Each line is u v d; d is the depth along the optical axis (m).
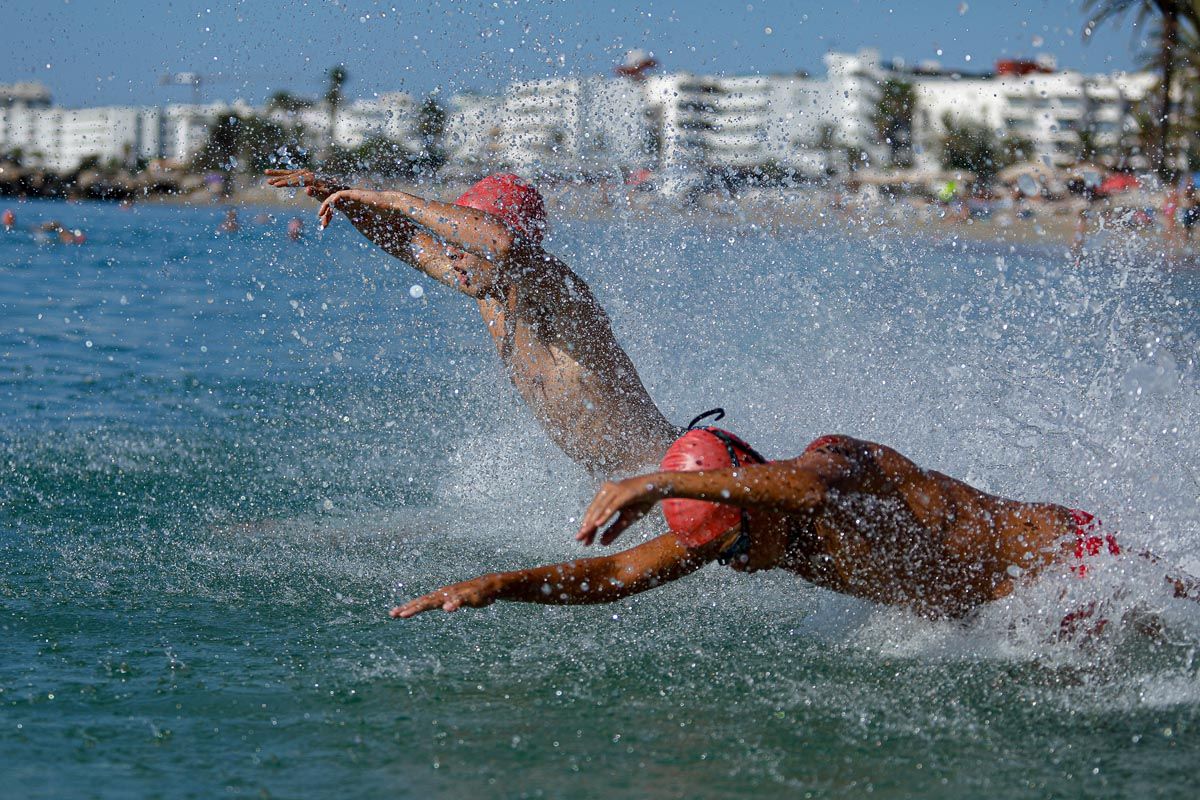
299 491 8.10
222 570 6.28
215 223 41.44
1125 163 29.28
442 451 9.29
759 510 4.18
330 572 6.25
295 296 20.77
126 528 7.12
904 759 4.02
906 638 5.00
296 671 4.80
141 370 13.18
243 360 14.04
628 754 4.05
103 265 25.52
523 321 6.57
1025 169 28.72
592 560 4.41
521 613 5.55
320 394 11.88
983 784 3.84
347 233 36.56
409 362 13.92
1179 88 29.09
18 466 8.66
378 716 4.36
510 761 3.99
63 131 61.88
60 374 12.80
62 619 5.43
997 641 4.81
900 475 4.38
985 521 4.48
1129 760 4.00
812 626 5.34
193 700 4.48
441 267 6.70
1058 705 4.43
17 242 31.42
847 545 4.28
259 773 3.88
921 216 22.77
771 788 3.81
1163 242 18.47
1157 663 4.74
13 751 3.99
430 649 5.08
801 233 13.11
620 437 6.52
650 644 5.14
